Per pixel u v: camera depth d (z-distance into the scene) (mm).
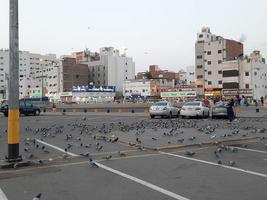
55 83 152750
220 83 119125
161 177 8727
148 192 7422
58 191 7605
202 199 6879
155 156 11734
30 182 8391
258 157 11398
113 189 7699
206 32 131625
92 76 165250
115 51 181000
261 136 16656
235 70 115375
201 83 124188
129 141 14750
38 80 160250
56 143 14883
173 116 35156
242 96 105875
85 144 14406
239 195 7129
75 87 141500
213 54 121000
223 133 17203
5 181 8492
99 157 11578
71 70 152625
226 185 7906
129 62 170875
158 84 156250
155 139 15188
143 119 32031
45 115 43906
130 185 8016
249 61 113875
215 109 33375
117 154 12117
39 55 175500
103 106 69062
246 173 9070
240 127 20828
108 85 159125
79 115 42219
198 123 25375
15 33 10133
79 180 8531
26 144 14555
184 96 130625
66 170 9664
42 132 19312
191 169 9617
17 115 10242
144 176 8859
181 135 16562
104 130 19422
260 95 114688
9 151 10203
